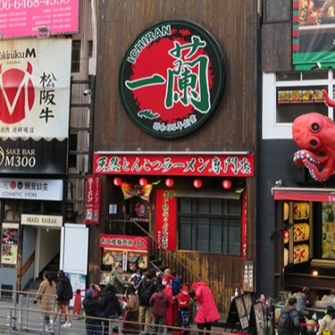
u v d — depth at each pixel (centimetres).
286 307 1370
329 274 2075
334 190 1731
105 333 1476
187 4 1958
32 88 2136
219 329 1800
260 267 1827
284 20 1850
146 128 1975
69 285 1708
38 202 2200
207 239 2012
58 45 2119
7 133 2155
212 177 1989
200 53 1916
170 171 1941
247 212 1833
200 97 1909
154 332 1462
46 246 2347
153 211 2092
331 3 1800
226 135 1884
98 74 2081
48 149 2100
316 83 1841
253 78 1859
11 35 2230
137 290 1678
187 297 1667
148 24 2012
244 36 1878
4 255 2220
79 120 2152
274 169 1833
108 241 2006
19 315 1741
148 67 1988
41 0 2206
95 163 2052
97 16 2103
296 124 1711
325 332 1357
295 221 2081
